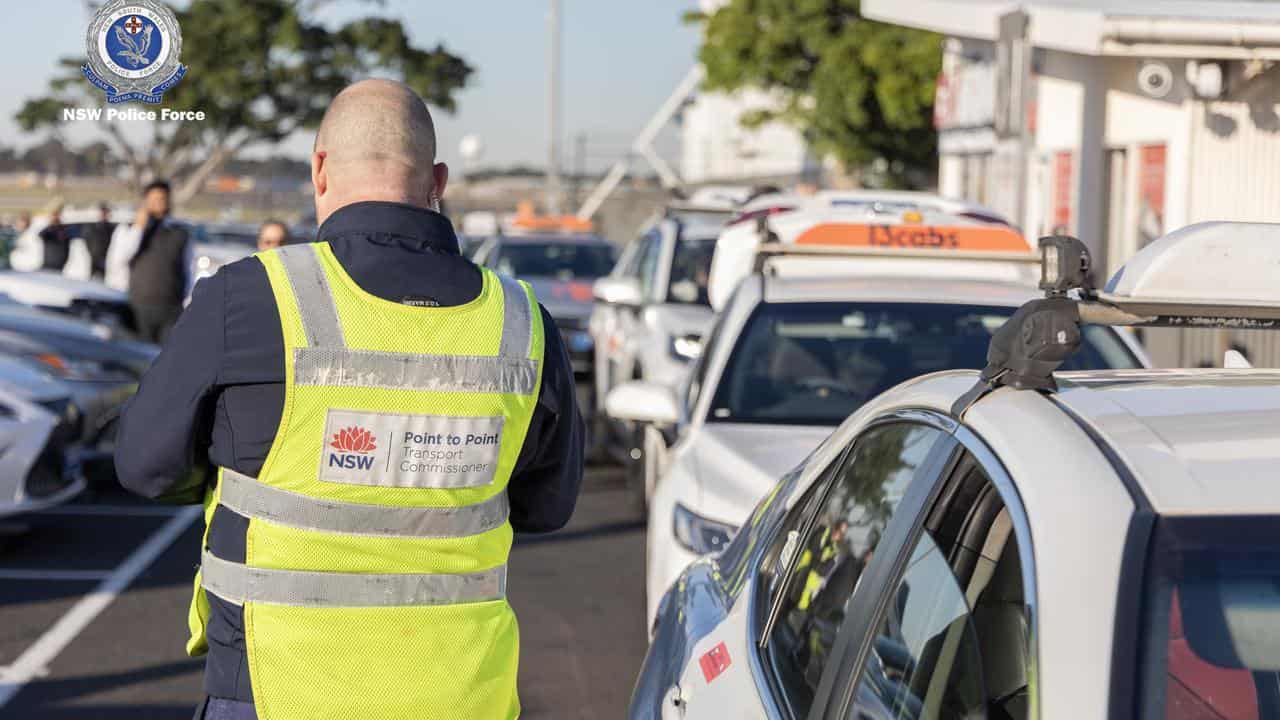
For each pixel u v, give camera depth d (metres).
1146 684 1.66
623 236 36.62
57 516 9.38
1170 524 1.76
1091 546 1.75
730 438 5.20
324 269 2.43
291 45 34.41
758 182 32.88
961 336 5.72
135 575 7.80
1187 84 11.88
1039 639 1.72
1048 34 10.42
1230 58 10.91
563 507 2.70
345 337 2.39
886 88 22.39
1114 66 13.23
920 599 2.20
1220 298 2.31
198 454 2.46
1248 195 11.53
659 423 5.86
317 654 2.38
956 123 18.44
